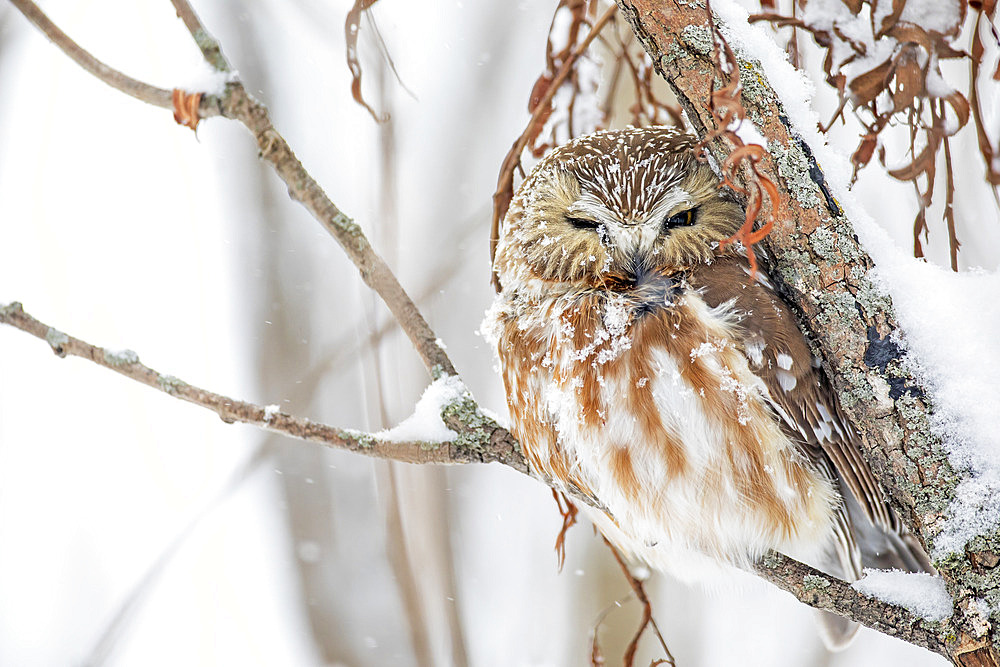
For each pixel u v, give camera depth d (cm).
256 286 1227
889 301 554
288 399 1184
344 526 1179
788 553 776
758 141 571
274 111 1266
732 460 736
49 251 1450
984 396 536
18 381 1444
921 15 536
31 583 1275
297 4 1146
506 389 806
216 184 1367
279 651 1189
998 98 623
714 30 554
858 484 754
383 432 678
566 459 780
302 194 657
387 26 1141
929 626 573
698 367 733
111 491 1377
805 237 564
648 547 821
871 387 548
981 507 525
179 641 1230
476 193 1273
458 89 1295
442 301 1312
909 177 565
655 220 777
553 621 1263
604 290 775
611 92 834
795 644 1271
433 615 1049
